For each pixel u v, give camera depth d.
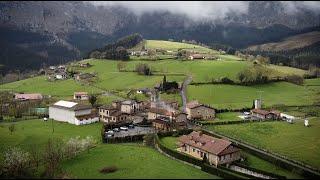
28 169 150.12
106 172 140.62
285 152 168.75
